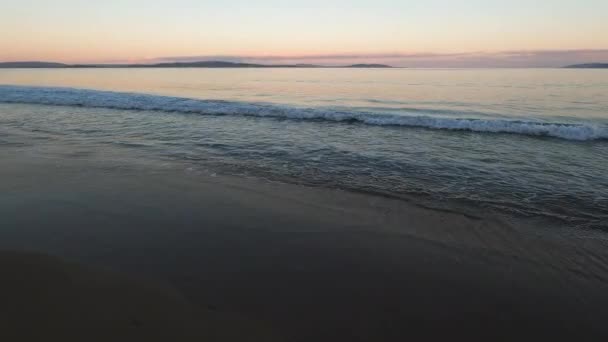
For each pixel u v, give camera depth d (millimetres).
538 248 3875
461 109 16719
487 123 11016
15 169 6496
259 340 2408
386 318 2732
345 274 3320
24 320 2344
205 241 3900
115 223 4309
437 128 11414
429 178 6332
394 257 3656
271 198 5340
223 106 15172
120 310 2562
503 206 5039
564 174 6527
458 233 4219
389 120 12109
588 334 2617
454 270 3432
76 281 2889
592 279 3299
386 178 6344
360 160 7516
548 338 2584
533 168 6922
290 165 7129
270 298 2908
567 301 2977
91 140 9086
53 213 4559
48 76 45469
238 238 3996
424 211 4875
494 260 3629
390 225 4434
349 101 20438
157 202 5062
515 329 2660
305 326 2598
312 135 10109
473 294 3057
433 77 45906
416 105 18422
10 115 13195
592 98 20594
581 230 4305
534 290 3127
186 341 2316
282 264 3459
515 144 9125
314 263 3500
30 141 8836
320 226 4367
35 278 2842
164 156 7684
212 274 3225
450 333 2604
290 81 39406
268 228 4285
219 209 4859
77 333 2268
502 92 24781
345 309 2816
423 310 2842
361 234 4168
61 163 6949
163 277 3111
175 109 14891
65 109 15000
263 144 8922
